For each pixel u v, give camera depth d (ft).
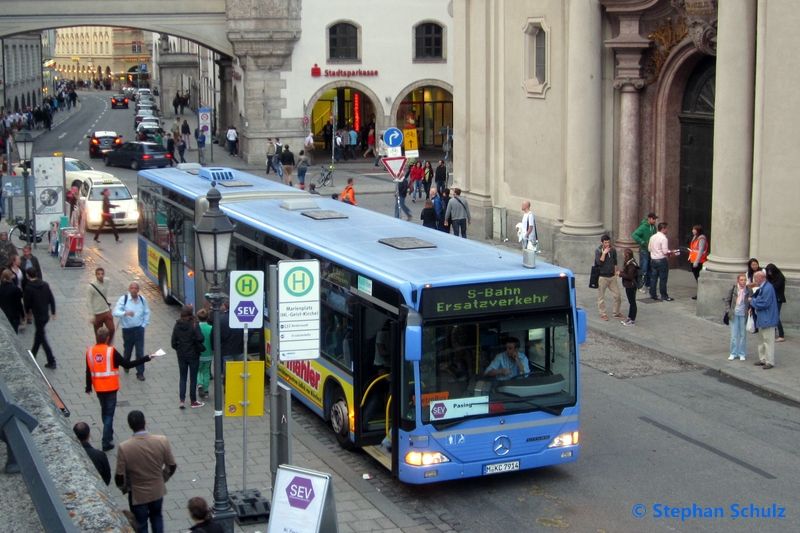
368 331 40.55
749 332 61.72
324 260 44.70
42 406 19.13
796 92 61.57
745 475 40.81
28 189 93.81
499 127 94.84
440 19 169.37
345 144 181.06
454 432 37.04
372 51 167.94
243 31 160.35
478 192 97.45
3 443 15.75
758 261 63.72
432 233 49.29
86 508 14.85
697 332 62.80
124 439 45.55
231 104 197.57
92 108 354.13
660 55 77.41
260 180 71.56
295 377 49.19
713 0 68.64
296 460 42.98
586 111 78.89
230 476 41.01
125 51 547.08
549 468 41.93
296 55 164.76
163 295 74.38
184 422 48.19
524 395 38.04
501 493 39.27
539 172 88.17
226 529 34.27
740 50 63.67
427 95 191.01
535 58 88.07
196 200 61.21
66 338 64.03
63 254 87.30
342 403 43.16
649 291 72.49
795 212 62.44
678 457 42.96
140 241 81.46
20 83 282.36
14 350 23.79
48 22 159.74
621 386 53.16
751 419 47.78
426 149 192.75
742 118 64.13
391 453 38.01
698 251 69.21
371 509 37.68
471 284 37.11
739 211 64.85
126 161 162.81
